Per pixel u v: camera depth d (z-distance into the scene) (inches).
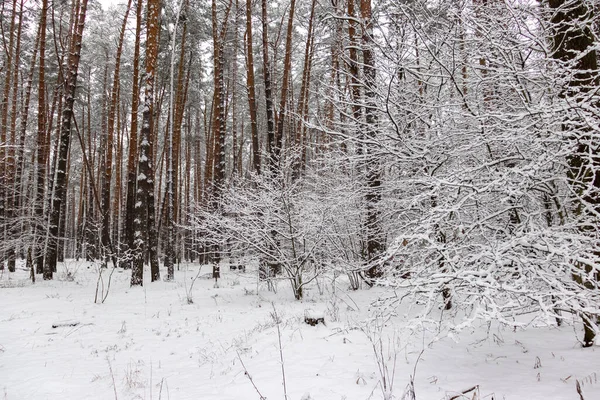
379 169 281.4
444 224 185.9
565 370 159.5
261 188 420.2
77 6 680.4
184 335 290.5
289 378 176.7
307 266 415.8
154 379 201.0
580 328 225.5
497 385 151.3
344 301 350.0
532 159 172.9
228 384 179.3
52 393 185.6
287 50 581.6
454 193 172.2
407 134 250.7
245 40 879.7
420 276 162.7
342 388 159.6
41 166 657.0
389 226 299.1
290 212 394.0
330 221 370.6
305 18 730.2
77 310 389.4
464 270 144.8
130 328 318.7
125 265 783.1
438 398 143.0
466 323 115.6
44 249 607.2
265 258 419.8
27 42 926.4
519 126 175.6
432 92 261.9
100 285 569.9
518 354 189.3
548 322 112.5
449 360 188.4
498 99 230.1
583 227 171.8
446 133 222.8
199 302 424.2
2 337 291.3
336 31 465.4
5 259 680.4
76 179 1585.9
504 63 186.7
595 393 133.7
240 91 1108.5
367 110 307.6
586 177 160.7
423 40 211.9
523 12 187.9
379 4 323.3
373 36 290.2
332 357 201.0
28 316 359.6
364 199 339.3
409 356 197.0
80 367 225.3
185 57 986.7
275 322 284.0
